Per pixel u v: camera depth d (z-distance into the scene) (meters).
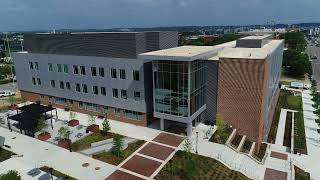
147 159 36.34
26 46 60.00
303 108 63.84
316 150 42.84
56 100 59.22
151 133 44.38
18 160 36.59
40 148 40.06
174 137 42.66
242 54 45.22
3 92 74.94
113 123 49.25
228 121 44.25
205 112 47.44
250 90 41.22
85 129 46.50
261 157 39.91
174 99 41.53
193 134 43.06
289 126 52.62
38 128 44.09
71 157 37.16
